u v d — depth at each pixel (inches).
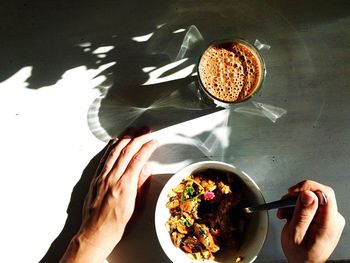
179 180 15.3
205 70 15.5
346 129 16.6
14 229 16.4
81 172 16.7
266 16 16.9
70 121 16.8
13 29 17.2
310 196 13.7
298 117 16.7
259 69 15.4
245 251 15.0
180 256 15.0
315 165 16.5
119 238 15.6
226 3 17.0
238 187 15.6
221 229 15.2
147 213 16.3
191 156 16.7
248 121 16.7
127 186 15.6
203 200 15.5
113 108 16.8
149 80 16.8
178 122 16.8
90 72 16.9
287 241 14.9
